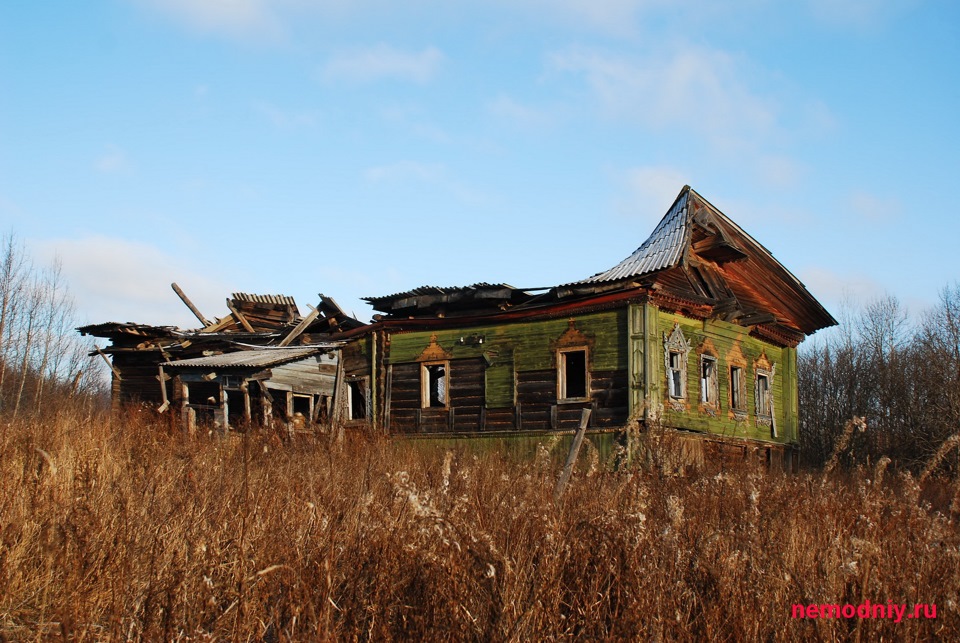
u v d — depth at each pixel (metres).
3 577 6.20
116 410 23.05
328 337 27.42
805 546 7.09
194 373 23.39
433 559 5.86
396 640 5.76
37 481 8.03
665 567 5.98
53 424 12.62
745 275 26.84
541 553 6.27
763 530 7.19
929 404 35.34
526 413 22.69
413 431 24.33
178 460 10.52
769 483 9.94
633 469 9.15
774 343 27.55
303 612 5.73
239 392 26.88
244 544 6.31
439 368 26.45
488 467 11.12
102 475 8.40
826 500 8.93
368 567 6.12
